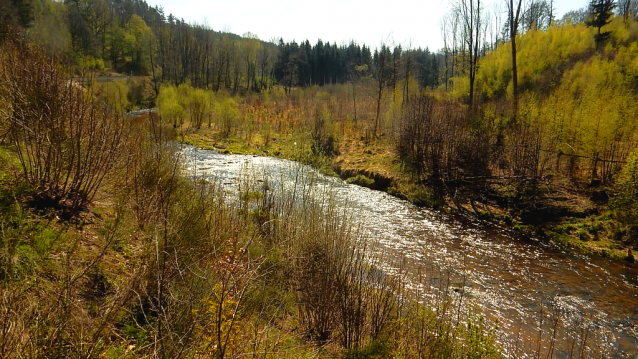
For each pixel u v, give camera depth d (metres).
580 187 14.52
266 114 37.53
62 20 46.50
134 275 3.75
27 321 2.60
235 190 11.91
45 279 3.37
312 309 5.83
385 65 29.67
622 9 45.66
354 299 5.97
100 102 6.65
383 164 20.42
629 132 14.21
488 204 15.14
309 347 5.08
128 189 6.12
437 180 17.30
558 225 12.71
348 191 16.38
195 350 3.03
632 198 11.35
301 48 92.38
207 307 3.53
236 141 27.12
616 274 9.62
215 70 68.50
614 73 24.06
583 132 14.60
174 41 65.88
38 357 2.53
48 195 4.84
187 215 5.52
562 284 9.05
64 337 2.87
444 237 12.06
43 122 4.95
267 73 78.62
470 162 16.80
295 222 7.66
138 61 64.75
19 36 6.27
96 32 63.03
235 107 34.00
